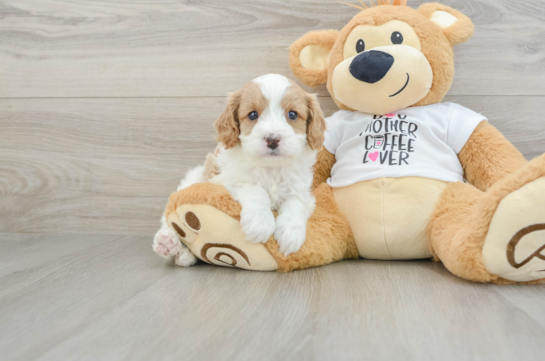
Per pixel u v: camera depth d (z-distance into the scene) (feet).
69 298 3.51
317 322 2.89
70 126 6.69
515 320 2.91
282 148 4.21
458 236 4.06
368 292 3.60
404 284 3.85
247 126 4.46
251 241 4.26
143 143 6.57
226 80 6.37
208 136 6.45
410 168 4.74
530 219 3.50
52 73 6.68
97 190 6.70
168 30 6.42
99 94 6.61
